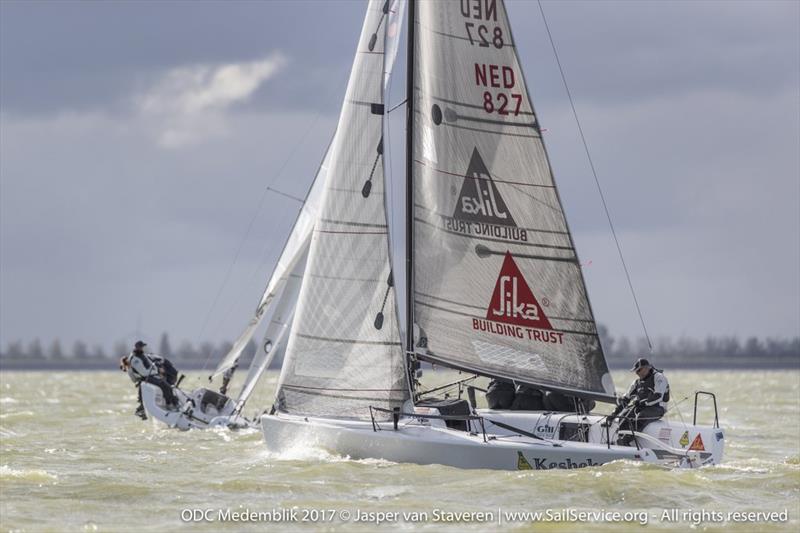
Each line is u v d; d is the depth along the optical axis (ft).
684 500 219.82
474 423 264.11
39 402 635.25
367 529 197.16
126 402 640.17
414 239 265.54
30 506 215.92
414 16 268.00
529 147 266.36
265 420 265.75
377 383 258.98
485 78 266.77
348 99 269.44
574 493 223.51
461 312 264.93
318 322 262.88
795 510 211.61
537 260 266.16
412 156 266.57
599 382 264.93
